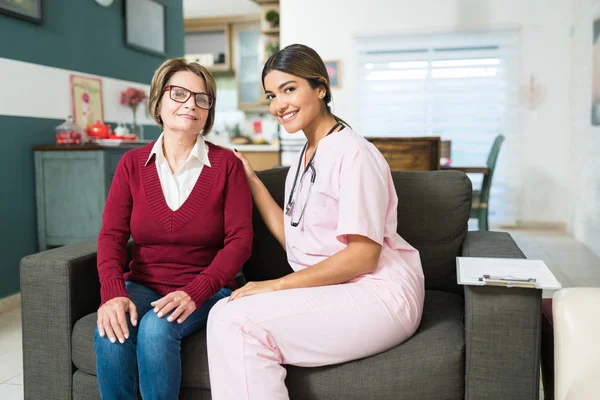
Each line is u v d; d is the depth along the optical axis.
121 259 1.51
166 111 1.53
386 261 1.41
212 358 1.22
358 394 1.24
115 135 3.69
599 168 4.29
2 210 3.11
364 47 5.82
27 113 3.26
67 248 1.62
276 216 1.67
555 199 5.56
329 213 1.42
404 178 1.81
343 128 1.48
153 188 1.52
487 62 5.61
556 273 3.75
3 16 3.06
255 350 1.18
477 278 1.23
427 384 1.25
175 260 1.52
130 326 1.34
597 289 1.23
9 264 3.18
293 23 5.95
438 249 1.78
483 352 1.24
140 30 4.35
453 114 5.74
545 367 1.43
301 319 1.23
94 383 1.43
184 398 1.35
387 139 3.47
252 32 7.46
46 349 1.49
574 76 5.20
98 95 3.89
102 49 3.94
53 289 1.47
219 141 7.57
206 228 1.52
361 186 1.35
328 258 1.35
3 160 3.11
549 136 5.53
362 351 1.27
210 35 7.68
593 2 4.45
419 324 1.43
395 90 5.83
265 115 7.73
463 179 1.80
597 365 1.11
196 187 1.53
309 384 1.25
